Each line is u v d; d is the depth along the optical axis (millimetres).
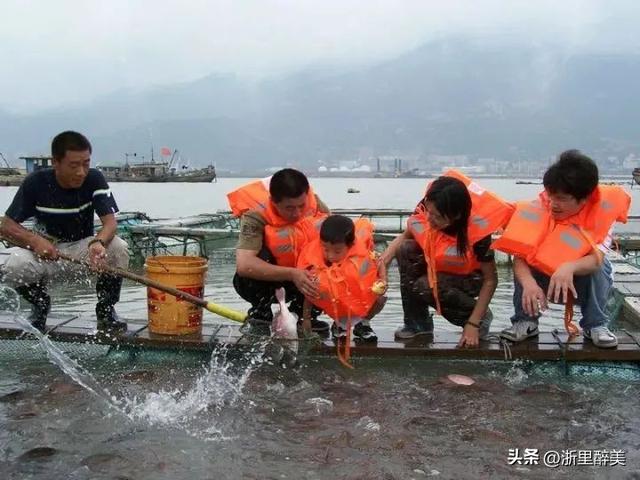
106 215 5109
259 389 4289
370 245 4828
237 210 5098
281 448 3428
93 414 3857
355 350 4789
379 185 91875
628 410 3994
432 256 4797
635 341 4855
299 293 5129
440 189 4562
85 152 4906
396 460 3299
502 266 12281
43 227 5168
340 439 3533
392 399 4129
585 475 3146
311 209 5105
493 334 5164
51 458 3293
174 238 14398
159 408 3965
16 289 5145
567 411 3965
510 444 3496
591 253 4465
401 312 8195
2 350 5070
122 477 3100
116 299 5359
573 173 4371
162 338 4910
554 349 4695
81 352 5012
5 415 3828
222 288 10016
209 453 3365
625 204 4633
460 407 4000
